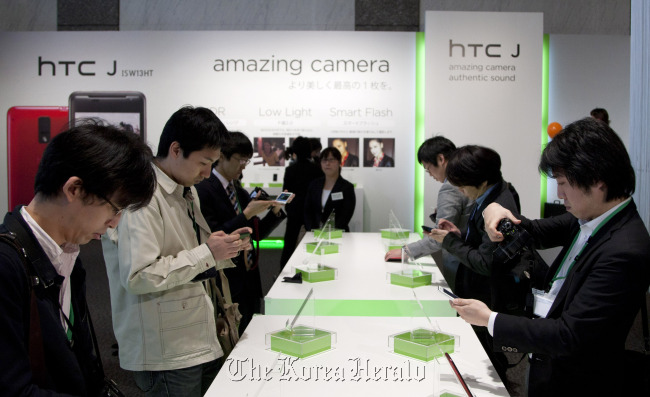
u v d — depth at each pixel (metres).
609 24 7.05
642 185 2.92
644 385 1.20
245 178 6.66
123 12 7.15
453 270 2.57
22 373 0.85
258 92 6.62
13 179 6.68
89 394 1.14
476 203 2.16
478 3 7.04
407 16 7.08
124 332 1.60
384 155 6.62
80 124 0.99
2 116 6.67
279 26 7.16
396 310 2.08
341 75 6.58
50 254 0.96
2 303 0.84
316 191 4.54
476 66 6.28
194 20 7.15
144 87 6.62
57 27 7.17
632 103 3.04
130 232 1.50
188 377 1.60
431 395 1.28
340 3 7.11
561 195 1.28
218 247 1.56
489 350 1.98
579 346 1.15
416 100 6.58
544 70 6.70
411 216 6.67
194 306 1.62
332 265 2.80
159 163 1.66
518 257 1.60
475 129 6.32
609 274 1.14
